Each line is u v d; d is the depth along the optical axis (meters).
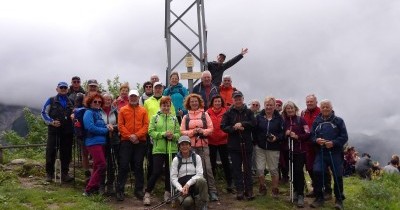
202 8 13.64
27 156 15.98
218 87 12.38
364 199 11.83
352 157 18.03
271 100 10.23
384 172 16.28
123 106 10.48
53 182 11.02
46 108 10.88
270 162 10.37
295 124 10.18
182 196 8.71
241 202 10.04
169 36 13.51
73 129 10.96
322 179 9.95
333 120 9.84
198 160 9.10
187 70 13.26
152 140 10.22
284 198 10.65
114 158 10.17
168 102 9.81
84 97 10.48
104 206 9.16
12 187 10.16
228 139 10.18
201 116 10.04
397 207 11.25
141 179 9.96
